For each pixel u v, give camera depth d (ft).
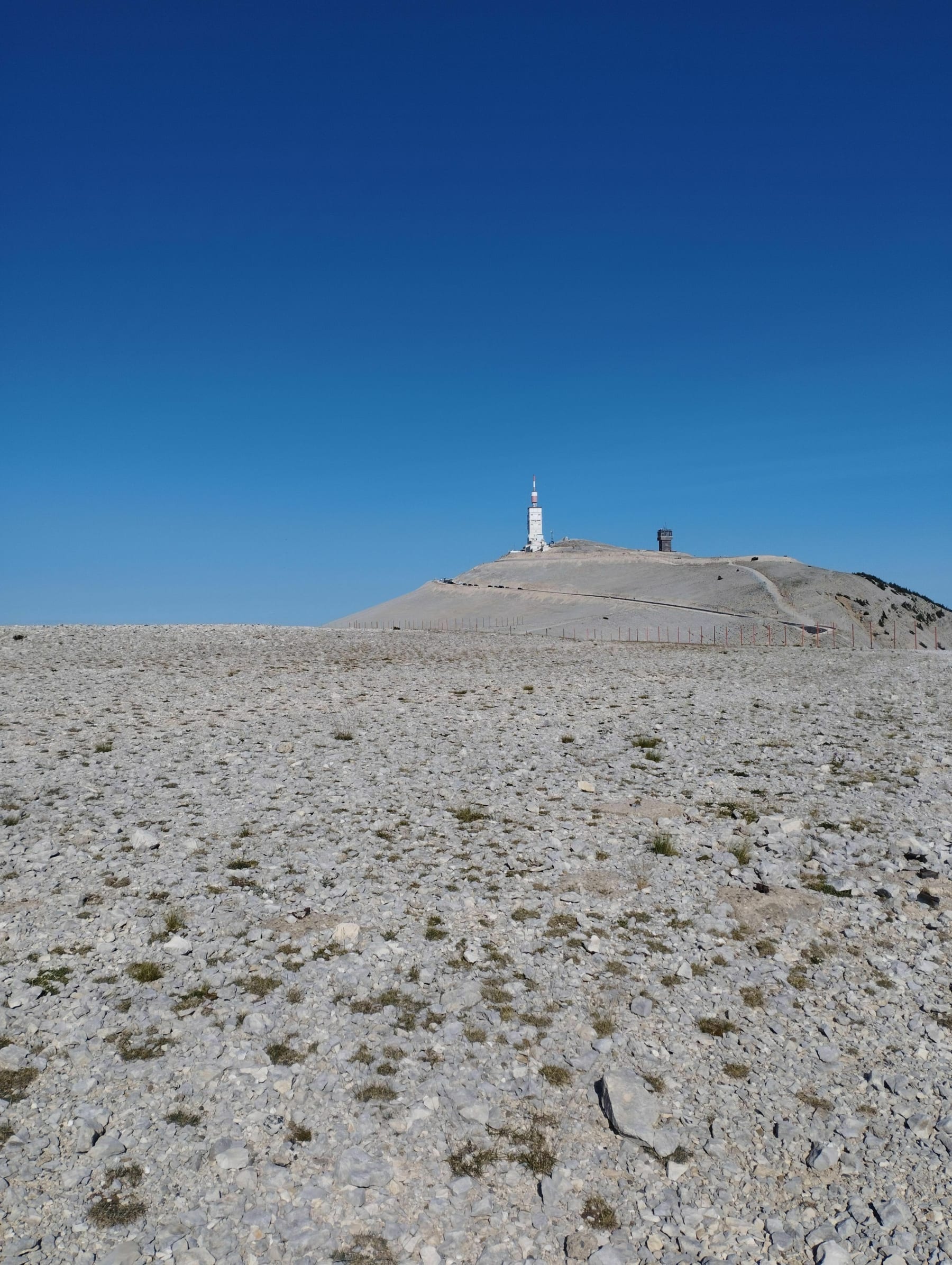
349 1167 28.30
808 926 44.80
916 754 77.77
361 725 93.20
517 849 54.54
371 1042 34.50
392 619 651.66
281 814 60.44
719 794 66.64
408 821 59.57
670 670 147.54
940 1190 28.22
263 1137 29.37
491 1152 29.48
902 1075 33.53
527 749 81.56
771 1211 27.66
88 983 37.55
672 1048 34.91
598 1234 26.58
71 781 66.95
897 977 40.06
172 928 42.65
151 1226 25.73
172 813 60.13
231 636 193.06
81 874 48.93
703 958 41.63
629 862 52.54
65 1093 30.68
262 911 45.16
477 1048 34.42
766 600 472.44
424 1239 26.12
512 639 228.02
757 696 115.14
